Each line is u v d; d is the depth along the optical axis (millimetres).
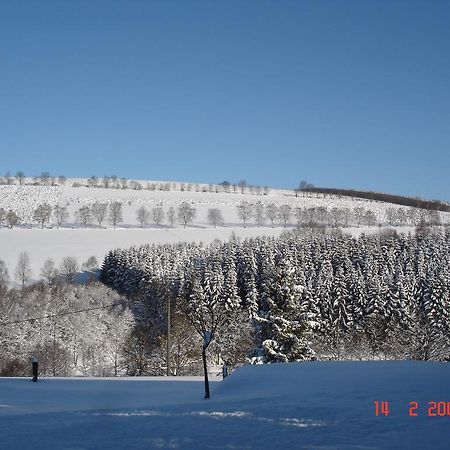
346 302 60594
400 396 11211
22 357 50531
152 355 47344
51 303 65062
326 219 164250
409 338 45000
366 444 7207
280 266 35281
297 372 16562
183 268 78875
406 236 103438
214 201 187125
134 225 149000
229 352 47375
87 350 55375
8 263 101000
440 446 7043
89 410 11922
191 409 11336
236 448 7176
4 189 183875
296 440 7539
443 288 56344
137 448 7301
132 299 73500
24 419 10328
